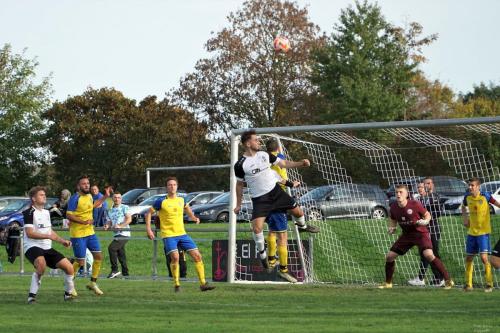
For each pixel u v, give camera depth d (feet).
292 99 354.74
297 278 100.63
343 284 97.91
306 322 60.03
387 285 89.97
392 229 87.25
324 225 120.37
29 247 77.05
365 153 125.08
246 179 80.79
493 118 89.35
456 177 119.03
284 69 350.64
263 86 351.87
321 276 108.17
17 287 96.84
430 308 68.90
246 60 352.90
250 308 70.54
